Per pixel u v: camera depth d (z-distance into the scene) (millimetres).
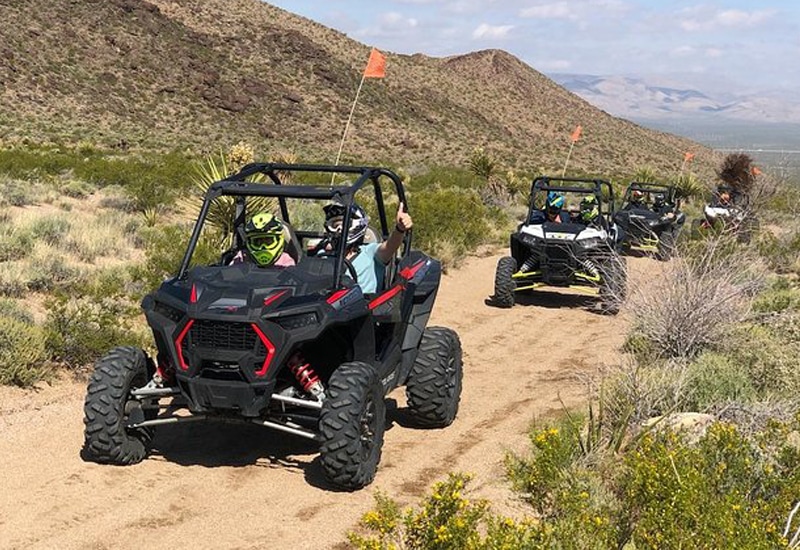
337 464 5645
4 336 8000
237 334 5699
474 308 13508
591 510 4836
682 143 180500
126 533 5090
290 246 6664
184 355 5828
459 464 6449
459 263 17156
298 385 6188
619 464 5957
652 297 10242
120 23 110250
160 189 23547
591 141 154125
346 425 5617
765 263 16859
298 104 112312
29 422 7020
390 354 6773
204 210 6492
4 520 5191
